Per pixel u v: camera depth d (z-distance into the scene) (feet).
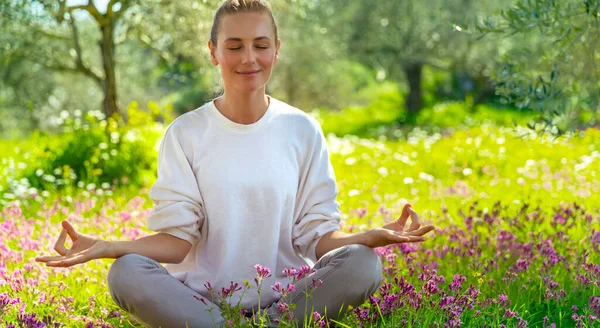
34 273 12.04
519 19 13.85
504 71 14.94
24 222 15.92
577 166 24.16
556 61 13.91
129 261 8.79
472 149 29.96
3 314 10.02
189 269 9.73
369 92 100.37
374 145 34.86
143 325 9.35
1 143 36.19
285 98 78.64
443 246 13.61
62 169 26.16
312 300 9.00
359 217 16.17
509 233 13.47
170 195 9.41
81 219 16.80
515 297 11.35
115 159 26.43
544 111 13.96
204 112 9.76
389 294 9.86
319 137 10.01
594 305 9.93
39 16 33.81
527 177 23.77
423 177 23.99
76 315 10.63
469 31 14.61
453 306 9.77
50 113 60.64
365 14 69.15
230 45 9.17
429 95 86.07
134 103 30.19
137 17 35.55
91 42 46.11
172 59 38.19
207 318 8.91
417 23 68.59
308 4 41.34
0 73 49.60
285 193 9.59
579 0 13.50
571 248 13.16
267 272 8.59
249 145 9.53
